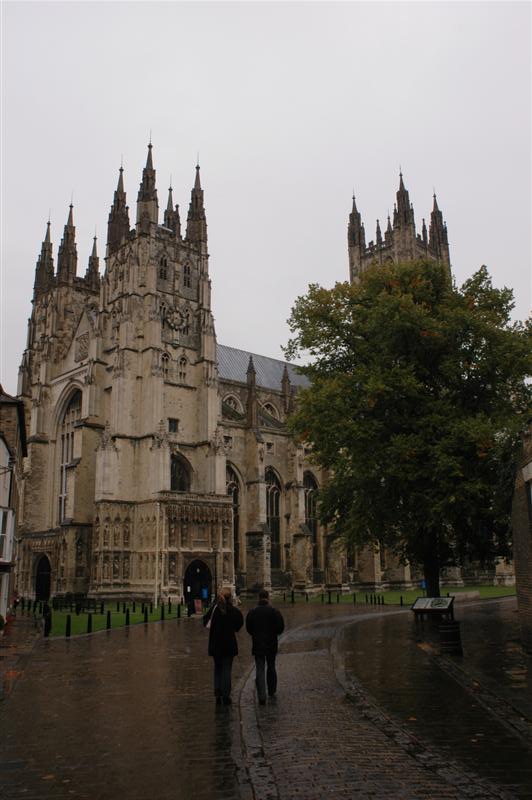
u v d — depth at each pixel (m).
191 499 82.62
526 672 24.66
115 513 82.31
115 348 90.00
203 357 93.56
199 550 81.88
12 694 22.52
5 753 15.37
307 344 50.81
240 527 96.19
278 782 12.84
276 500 103.19
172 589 78.12
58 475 98.50
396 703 19.98
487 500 41.59
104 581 79.69
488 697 20.72
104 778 13.45
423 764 13.91
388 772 13.41
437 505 39.00
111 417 86.62
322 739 15.91
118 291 92.44
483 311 44.03
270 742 15.70
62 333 104.88
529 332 44.16
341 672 25.86
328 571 102.50
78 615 59.66
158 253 93.69
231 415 103.31
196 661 29.78
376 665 27.45
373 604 73.50
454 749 15.04
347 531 49.03
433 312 46.31
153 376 86.94
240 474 97.56
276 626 20.94
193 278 97.50
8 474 50.56
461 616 50.91
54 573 88.31
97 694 22.28
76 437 89.19
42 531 92.56
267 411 116.62
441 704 19.78
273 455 103.69
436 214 150.12
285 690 22.34
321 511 51.75
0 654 33.19
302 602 81.06
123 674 26.39
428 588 47.69
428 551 47.38
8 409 53.31
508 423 38.00
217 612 20.48
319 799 11.88
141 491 84.25
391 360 44.38
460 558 49.16
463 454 41.28
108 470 82.81
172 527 80.25
